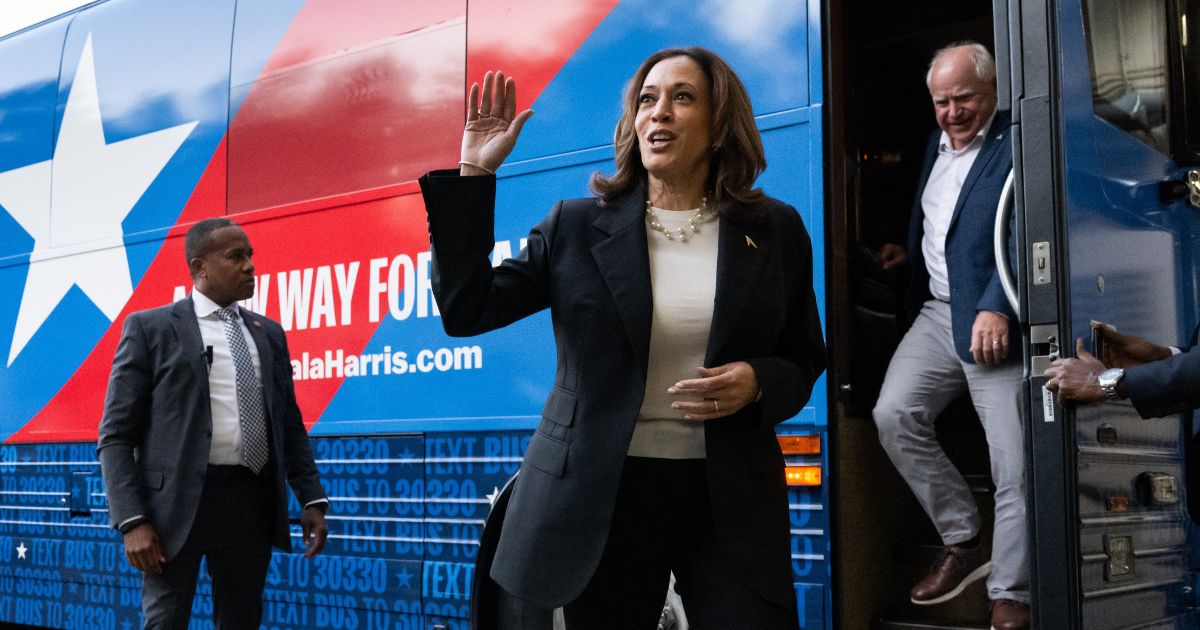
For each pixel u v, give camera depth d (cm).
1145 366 275
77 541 582
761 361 218
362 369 480
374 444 474
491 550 427
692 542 223
